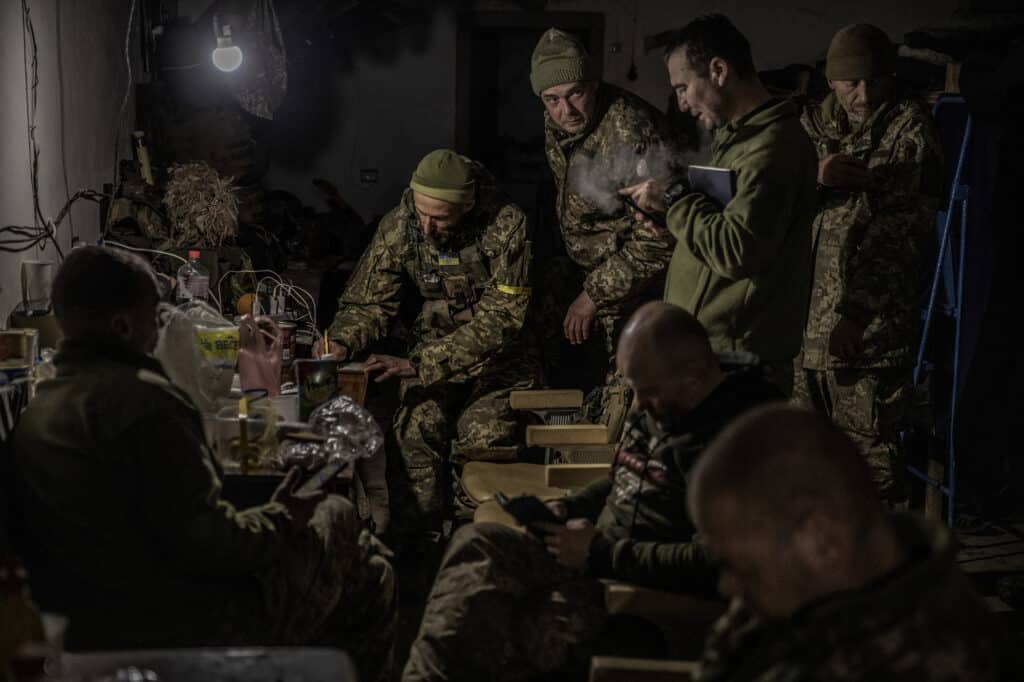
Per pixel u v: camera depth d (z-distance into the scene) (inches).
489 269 164.2
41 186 150.1
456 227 162.2
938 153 153.9
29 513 83.8
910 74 262.4
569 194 170.2
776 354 117.0
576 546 95.0
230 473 105.3
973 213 164.1
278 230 230.7
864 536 50.7
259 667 66.2
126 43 206.2
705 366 92.9
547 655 94.0
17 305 135.0
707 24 115.3
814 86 259.0
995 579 161.0
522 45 311.7
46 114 152.6
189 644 85.5
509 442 162.2
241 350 128.0
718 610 88.8
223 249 170.2
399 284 169.9
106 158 191.0
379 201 286.7
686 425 94.2
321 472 103.6
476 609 94.0
